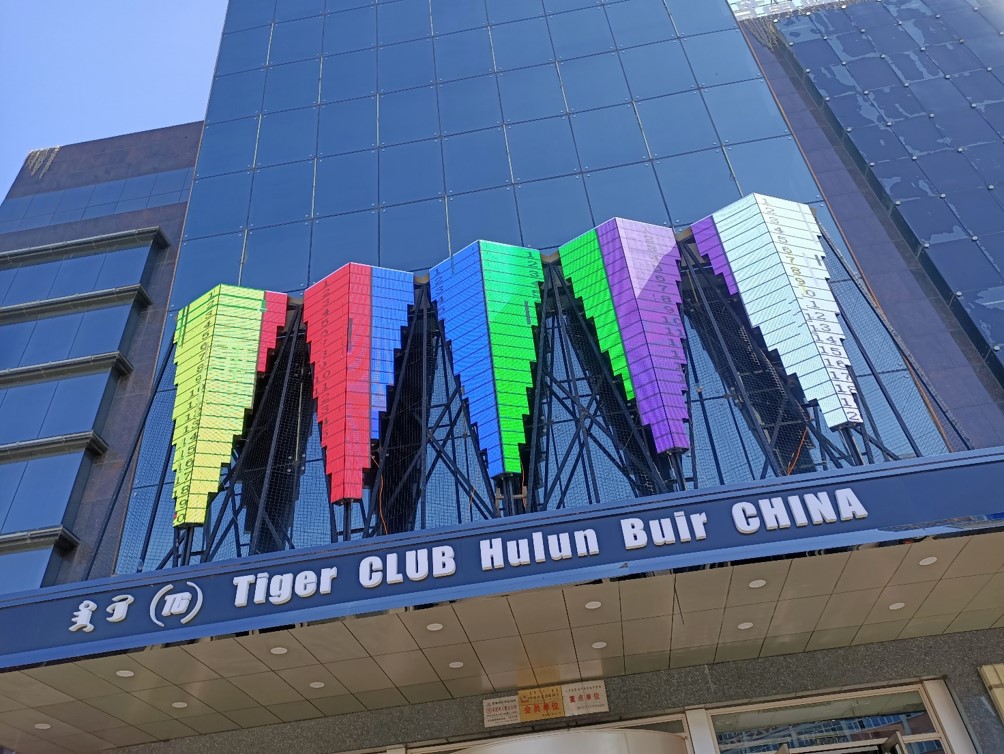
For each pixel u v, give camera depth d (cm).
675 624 1263
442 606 1128
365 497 1612
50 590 1211
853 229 1942
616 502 1181
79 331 2141
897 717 1384
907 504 1120
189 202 2259
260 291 1942
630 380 1670
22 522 1767
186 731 1436
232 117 2483
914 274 1836
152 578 1203
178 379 1825
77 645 1146
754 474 1527
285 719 1438
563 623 1220
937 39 2314
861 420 1531
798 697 1416
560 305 1855
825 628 1331
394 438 1702
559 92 2338
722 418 1616
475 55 2502
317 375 1772
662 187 2056
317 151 2334
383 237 2088
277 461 1702
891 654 1405
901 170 2002
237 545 1584
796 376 1636
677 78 2300
